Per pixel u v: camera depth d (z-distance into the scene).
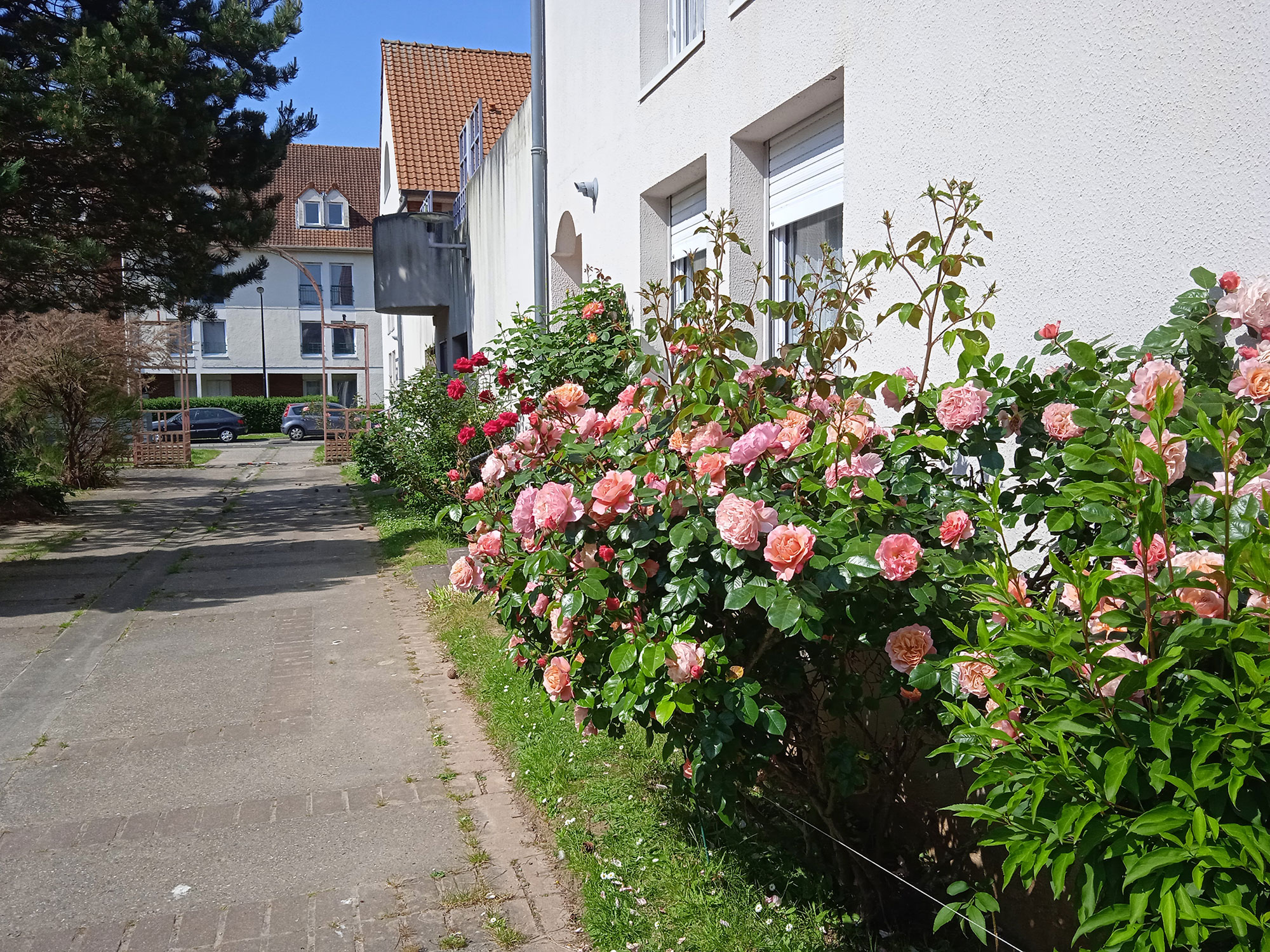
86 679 6.14
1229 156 2.46
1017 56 3.26
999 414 2.63
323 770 4.57
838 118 4.96
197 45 13.42
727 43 5.65
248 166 14.27
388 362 35.84
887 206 4.05
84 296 14.05
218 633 7.27
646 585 2.57
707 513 2.53
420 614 7.71
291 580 9.30
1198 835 1.35
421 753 4.77
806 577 2.31
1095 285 2.94
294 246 47.34
